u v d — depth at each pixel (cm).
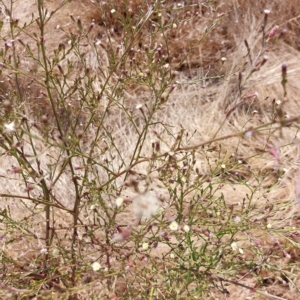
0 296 175
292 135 295
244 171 291
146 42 337
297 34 380
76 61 337
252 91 337
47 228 203
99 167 278
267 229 184
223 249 177
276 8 381
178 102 332
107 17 363
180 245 185
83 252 226
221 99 334
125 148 299
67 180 268
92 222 247
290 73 346
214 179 236
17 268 204
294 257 245
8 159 277
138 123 320
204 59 365
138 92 336
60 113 289
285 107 328
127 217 249
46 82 180
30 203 256
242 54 352
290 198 268
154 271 177
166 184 183
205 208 184
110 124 310
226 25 374
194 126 316
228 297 226
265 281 240
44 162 277
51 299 181
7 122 177
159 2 201
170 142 302
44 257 203
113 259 223
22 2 366
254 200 270
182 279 176
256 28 368
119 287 211
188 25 363
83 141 293
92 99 189
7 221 194
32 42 344
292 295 233
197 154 293
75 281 190
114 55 199
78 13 365
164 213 182
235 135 145
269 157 293
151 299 158
